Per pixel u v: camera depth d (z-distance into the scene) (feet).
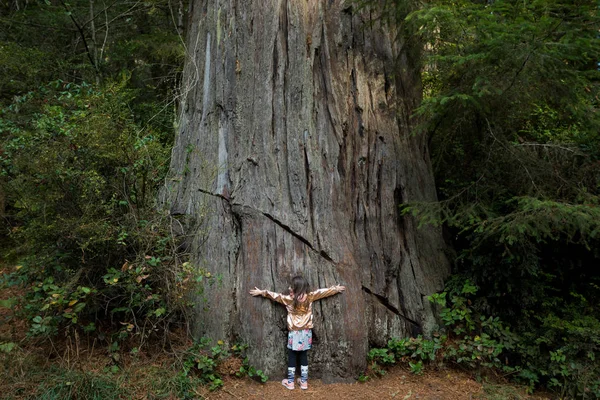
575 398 15.97
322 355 16.06
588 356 16.03
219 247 17.15
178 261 16.20
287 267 16.40
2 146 17.92
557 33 15.03
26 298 15.87
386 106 19.01
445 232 21.12
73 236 14.92
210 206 17.63
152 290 15.93
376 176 18.26
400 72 19.84
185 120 20.24
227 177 17.69
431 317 18.02
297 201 16.89
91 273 15.85
